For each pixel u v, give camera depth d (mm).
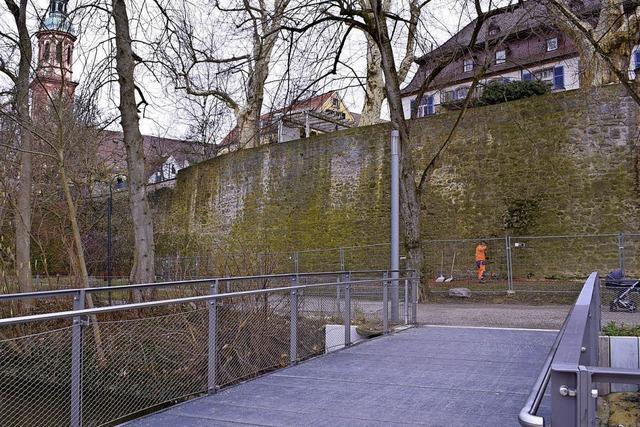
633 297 14156
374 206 23875
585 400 2092
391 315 11266
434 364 7871
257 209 27688
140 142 13844
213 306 6711
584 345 2912
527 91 25031
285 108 16656
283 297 8359
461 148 22172
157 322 6117
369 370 7566
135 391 5711
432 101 39094
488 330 10914
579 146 20031
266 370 7836
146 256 13594
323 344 9125
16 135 14938
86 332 5281
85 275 11719
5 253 13438
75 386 5094
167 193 33594
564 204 20047
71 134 13391
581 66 21656
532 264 20234
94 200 30078
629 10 13469
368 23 16797
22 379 4863
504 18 17500
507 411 5621
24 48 13719
